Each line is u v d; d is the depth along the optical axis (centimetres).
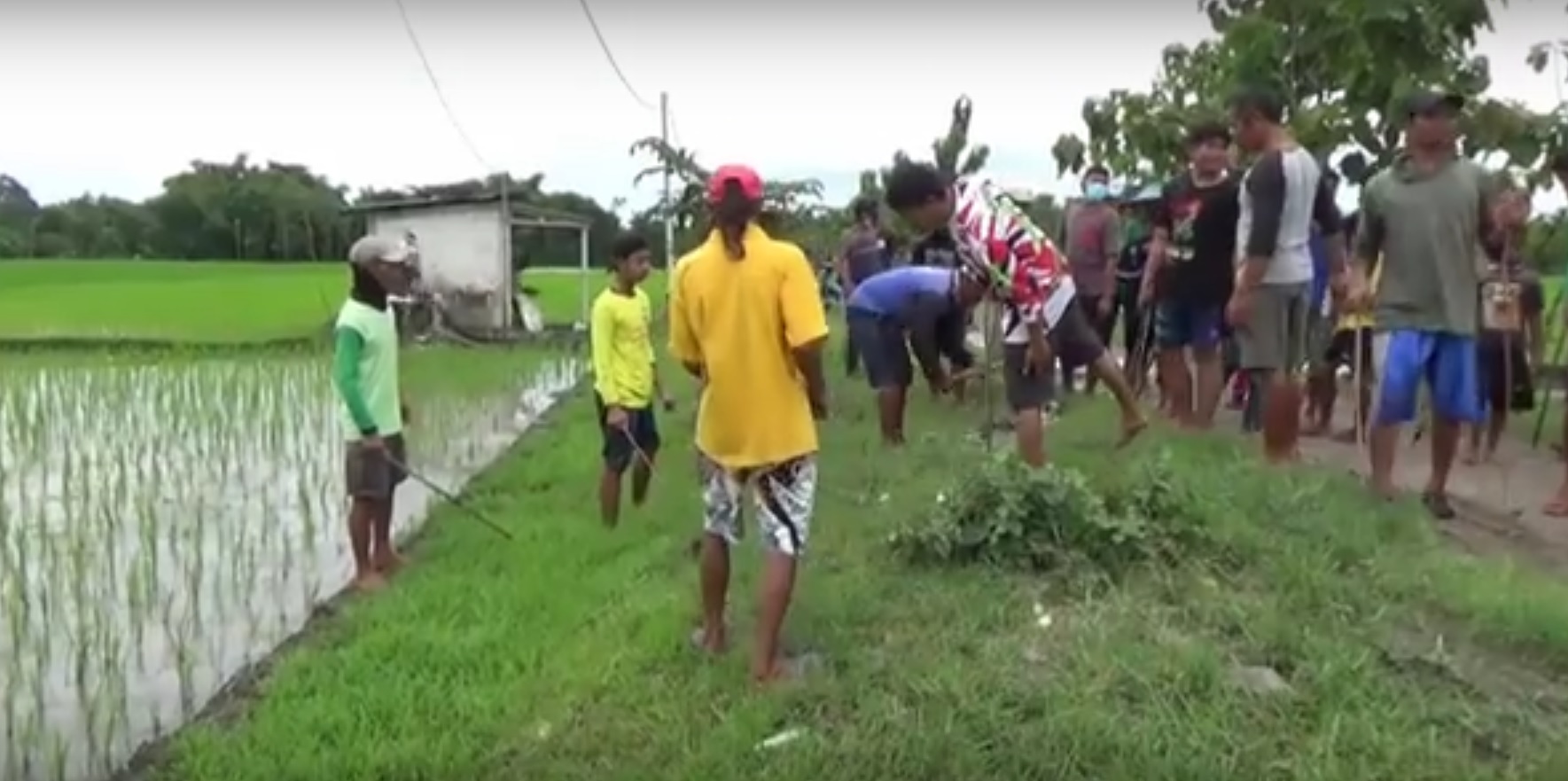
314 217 6931
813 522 731
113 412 1473
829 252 1897
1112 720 461
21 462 1145
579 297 3825
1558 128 1005
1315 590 577
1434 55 993
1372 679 495
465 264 2953
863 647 549
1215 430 933
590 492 952
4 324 3102
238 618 700
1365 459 886
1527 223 908
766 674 521
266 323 3166
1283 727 466
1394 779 430
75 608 706
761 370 519
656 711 501
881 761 448
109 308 3612
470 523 864
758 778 443
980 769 441
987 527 632
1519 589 574
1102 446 865
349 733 504
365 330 723
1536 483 814
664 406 1257
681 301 537
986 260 744
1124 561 612
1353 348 970
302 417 1450
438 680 555
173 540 870
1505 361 875
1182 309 923
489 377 2003
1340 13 1007
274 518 944
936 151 1327
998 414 1068
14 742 534
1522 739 459
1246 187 786
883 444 981
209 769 482
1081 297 1123
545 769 464
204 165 7088
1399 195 714
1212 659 502
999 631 555
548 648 586
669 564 710
